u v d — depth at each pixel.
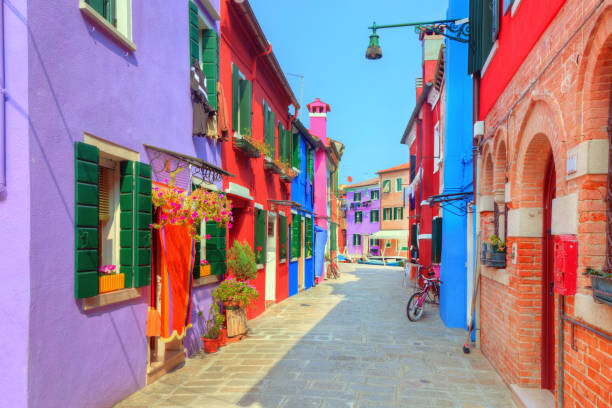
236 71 9.03
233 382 5.56
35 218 3.48
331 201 27.03
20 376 3.37
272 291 12.96
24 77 3.45
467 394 5.23
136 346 5.08
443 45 11.32
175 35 6.34
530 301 5.09
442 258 10.52
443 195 8.88
